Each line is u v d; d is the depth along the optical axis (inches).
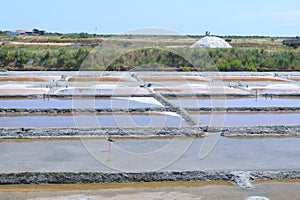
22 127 545.3
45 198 328.5
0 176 358.3
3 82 1002.7
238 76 1216.2
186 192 346.6
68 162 409.7
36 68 1376.7
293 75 1270.9
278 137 531.2
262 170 393.7
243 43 2114.9
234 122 607.5
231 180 373.7
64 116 637.9
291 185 365.7
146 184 363.3
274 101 796.0
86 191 344.5
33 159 420.5
